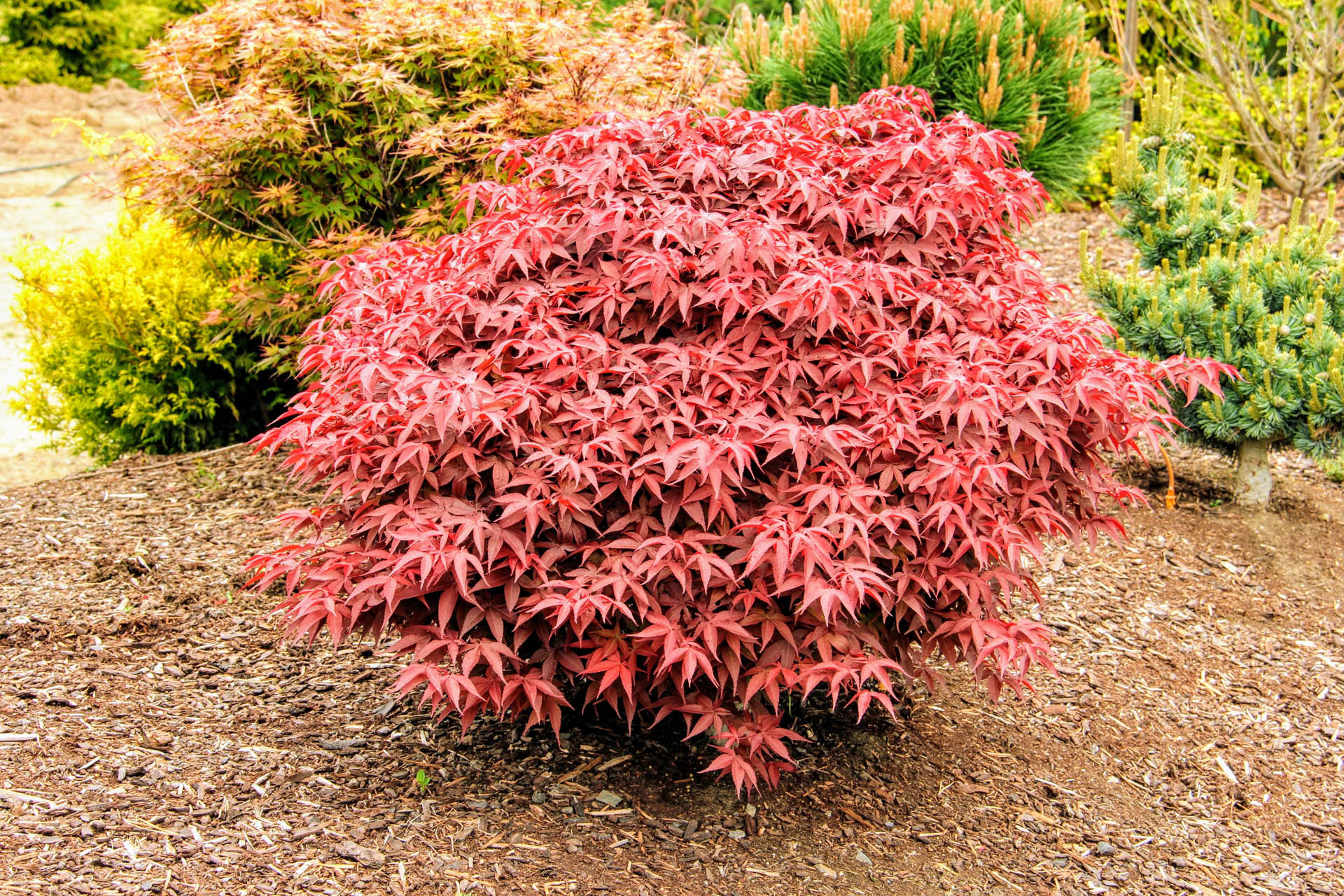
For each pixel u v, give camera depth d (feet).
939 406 8.13
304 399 9.68
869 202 8.91
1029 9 21.70
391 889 7.68
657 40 17.12
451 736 9.95
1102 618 13.12
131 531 14.24
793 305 8.21
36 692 10.00
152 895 7.24
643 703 8.96
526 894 7.81
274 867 7.75
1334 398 13.37
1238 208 15.64
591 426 8.04
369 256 10.83
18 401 18.61
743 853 8.68
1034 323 9.19
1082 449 9.16
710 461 7.42
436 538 7.76
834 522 7.82
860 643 8.43
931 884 8.55
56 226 38.04
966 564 8.75
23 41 58.90
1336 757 10.78
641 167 9.09
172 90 16.02
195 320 17.54
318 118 15.57
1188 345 14.46
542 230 8.64
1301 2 23.34
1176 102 16.11
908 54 21.48
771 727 8.46
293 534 14.16
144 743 9.29
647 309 8.83
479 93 15.46
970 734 10.80
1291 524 15.19
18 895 7.03
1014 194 9.60
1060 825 9.53
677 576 7.63
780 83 22.35
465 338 8.93
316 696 10.49
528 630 8.24
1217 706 11.60
